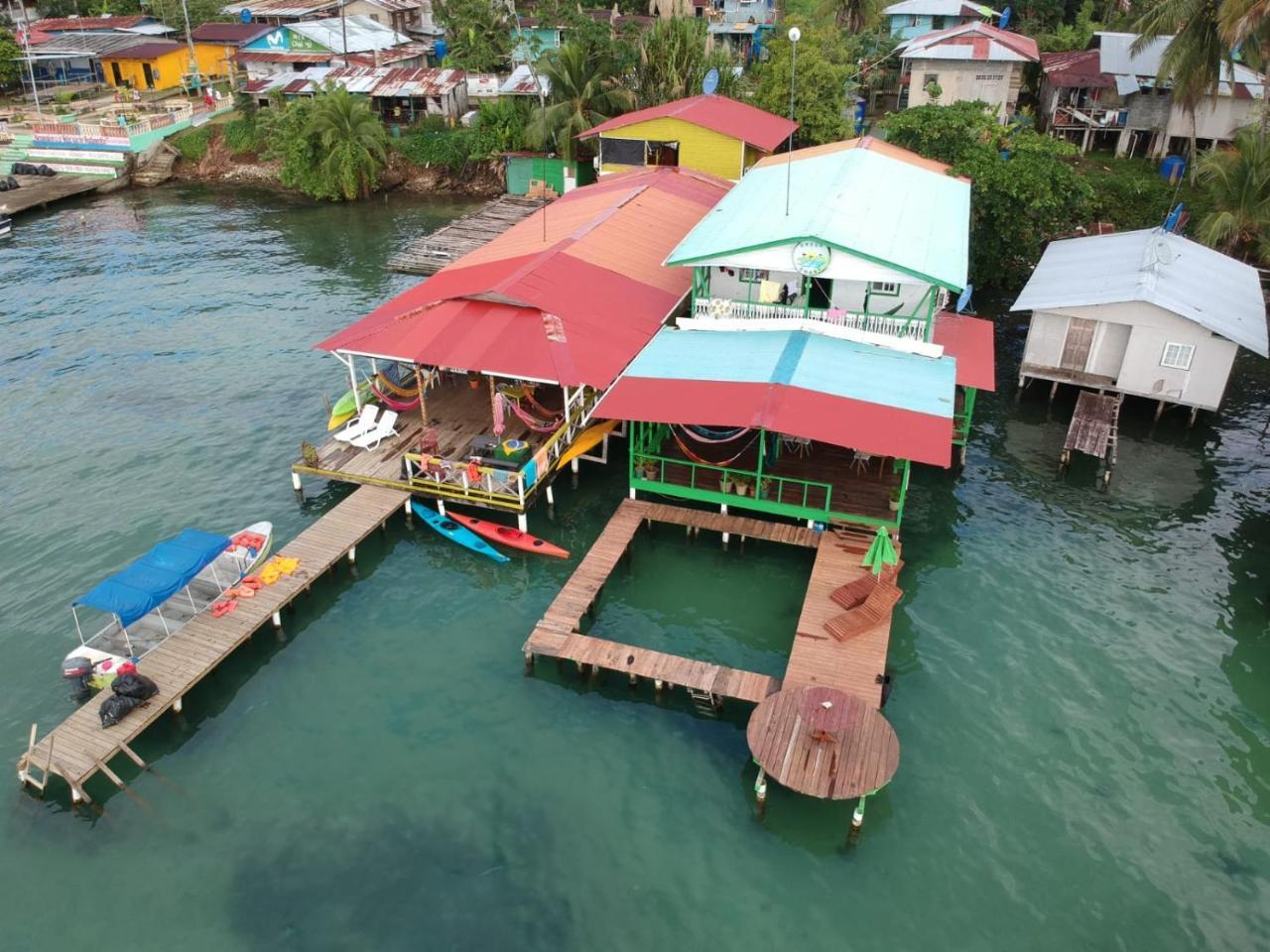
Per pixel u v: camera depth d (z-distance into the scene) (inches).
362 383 1561.3
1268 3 1867.6
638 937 813.2
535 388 1604.3
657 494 1427.2
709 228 1530.5
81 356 1914.4
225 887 858.1
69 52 3659.0
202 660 1065.5
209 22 4205.2
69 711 1049.5
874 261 1311.5
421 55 3732.8
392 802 940.6
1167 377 1604.3
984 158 2053.4
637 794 951.6
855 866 877.2
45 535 1350.9
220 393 1754.4
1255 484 1481.3
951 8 3216.0
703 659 1123.9
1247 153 2054.6
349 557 1280.8
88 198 3080.7
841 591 1145.4
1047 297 1702.8
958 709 1050.7
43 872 874.8
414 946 805.2
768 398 1229.1
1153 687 1084.5
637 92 2778.1
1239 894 850.8
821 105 2625.5
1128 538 1347.2
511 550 1323.8
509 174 2839.6
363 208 2945.4
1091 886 858.8
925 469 1519.4
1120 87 2549.2
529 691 1082.1
